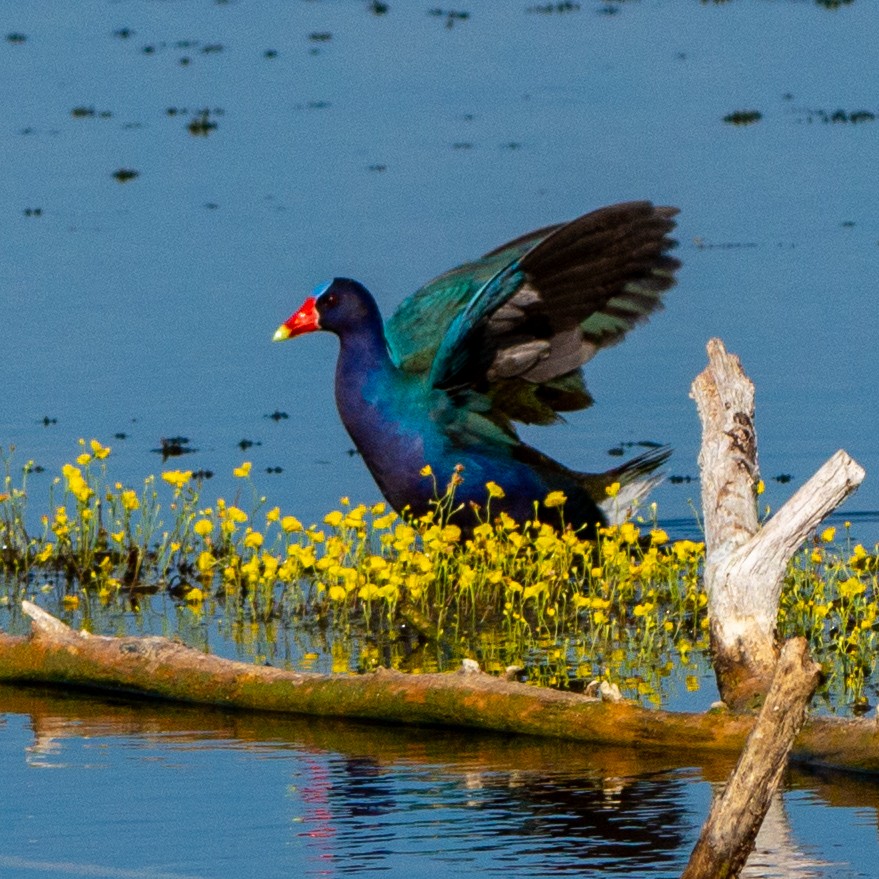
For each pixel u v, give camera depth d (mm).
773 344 21266
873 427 18453
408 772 11281
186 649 12914
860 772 11000
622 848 10047
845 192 28062
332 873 9773
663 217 15656
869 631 13633
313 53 40156
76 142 32562
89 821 10562
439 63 38938
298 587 15430
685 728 11367
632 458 17453
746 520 12312
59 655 13102
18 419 19516
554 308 15656
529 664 13461
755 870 9703
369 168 29984
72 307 23422
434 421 15828
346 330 15859
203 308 23281
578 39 40969
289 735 12070
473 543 14820
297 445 18797
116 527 16703
